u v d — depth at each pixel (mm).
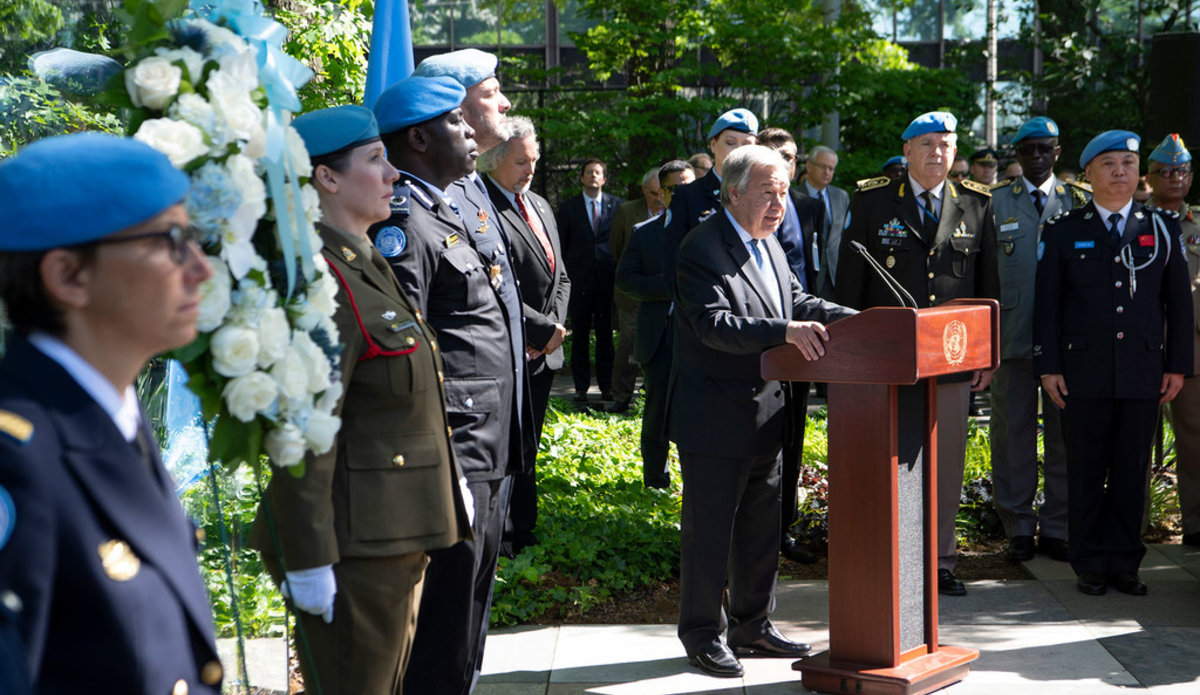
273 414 2174
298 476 2285
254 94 2201
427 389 2750
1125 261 5109
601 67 14617
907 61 16328
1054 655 4340
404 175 3371
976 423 8898
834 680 3881
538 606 4840
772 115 14469
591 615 4836
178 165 1970
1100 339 5090
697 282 3984
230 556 2791
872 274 5328
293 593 2471
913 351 3609
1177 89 5832
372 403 2664
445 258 3320
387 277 2873
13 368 1453
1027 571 5527
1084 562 5180
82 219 1433
